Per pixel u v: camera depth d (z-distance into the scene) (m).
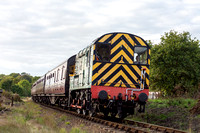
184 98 17.48
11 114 14.91
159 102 16.83
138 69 11.72
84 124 11.45
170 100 15.90
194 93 17.91
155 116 12.92
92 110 12.64
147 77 11.68
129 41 11.88
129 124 11.22
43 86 29.89
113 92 11.30
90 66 11.99
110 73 11.50
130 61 11.75
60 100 21.56
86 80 12.73
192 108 12.08
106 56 11.70
